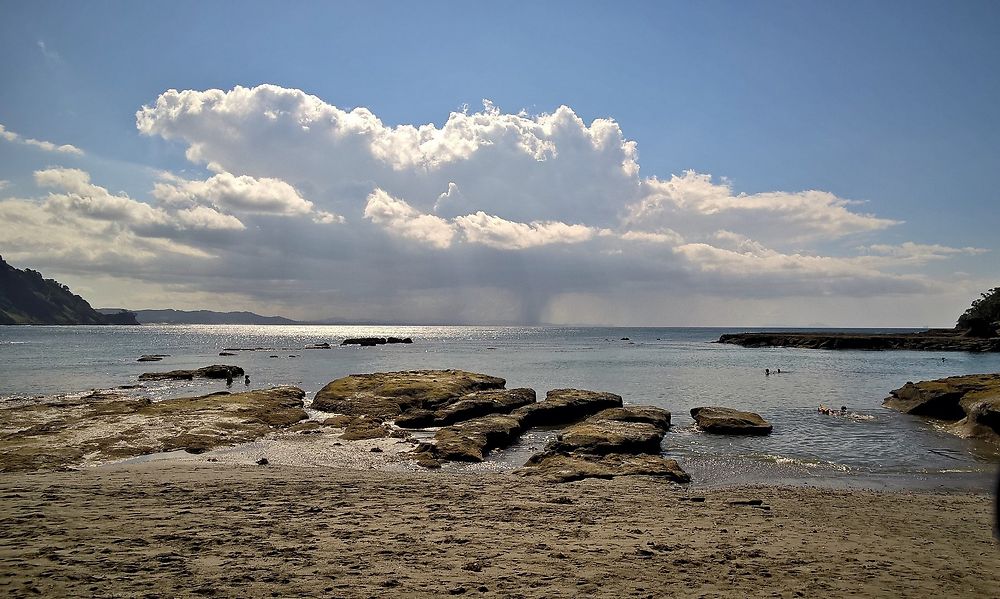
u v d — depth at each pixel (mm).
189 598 8148
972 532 14094
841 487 20609
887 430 32094
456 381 44062
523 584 9188
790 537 13000
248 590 8531
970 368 75375
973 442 28875
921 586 9875
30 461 22406
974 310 179625
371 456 25266
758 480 21750
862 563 11102
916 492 19812
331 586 8797
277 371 71312
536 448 27984
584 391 39969
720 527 13781
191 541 11102
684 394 48531
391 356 103375
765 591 9328
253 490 16750
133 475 19297
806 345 135375
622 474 21281
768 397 46531
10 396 44094
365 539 11633
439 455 25109
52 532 11453
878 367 77875
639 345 155750
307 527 12508
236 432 29297
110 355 97875
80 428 28922
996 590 9766
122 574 9031
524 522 13641
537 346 149500
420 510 14664
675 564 10586
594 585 9250
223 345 143625
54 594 8094
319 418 35219
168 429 29094
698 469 23453
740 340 155500
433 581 9164
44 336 184250
